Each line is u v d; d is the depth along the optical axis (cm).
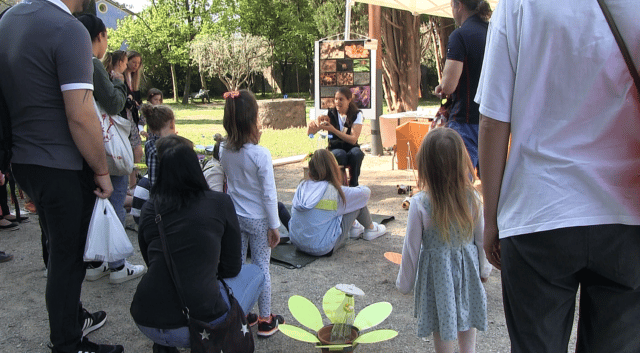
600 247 143
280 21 3684
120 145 369
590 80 143
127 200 563
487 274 264
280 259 439
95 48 343
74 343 273
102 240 282
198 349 223
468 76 393
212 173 341
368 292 375
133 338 320
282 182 760
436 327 257
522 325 161
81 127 249
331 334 257
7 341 315
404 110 1315
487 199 166
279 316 329
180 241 227
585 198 145
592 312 154
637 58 138
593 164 144
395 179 755
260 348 304
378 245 479
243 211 319
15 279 412
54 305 265
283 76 4188
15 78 245
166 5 3428
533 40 149
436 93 426
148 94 666
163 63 3759
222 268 255
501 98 157
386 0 814
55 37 242
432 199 246
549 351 158
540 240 149
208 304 227
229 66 2867
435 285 252
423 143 248
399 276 264
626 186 143
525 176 153
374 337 251
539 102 151
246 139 311
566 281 153
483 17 399
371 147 970
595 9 141
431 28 1923
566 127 147
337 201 437
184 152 233
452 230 245
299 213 439
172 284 227
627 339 151
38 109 248
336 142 614
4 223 538
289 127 1570
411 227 252
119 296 383
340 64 852
